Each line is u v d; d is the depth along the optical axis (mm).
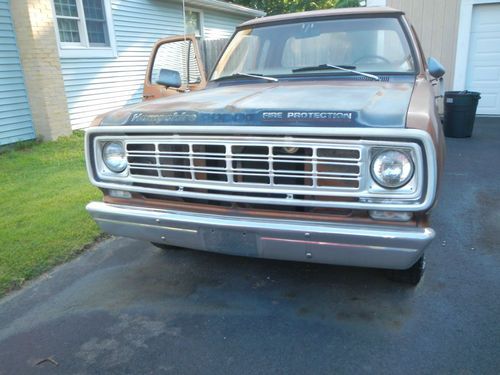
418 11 10719
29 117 9039
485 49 10617
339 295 3082
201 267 3598
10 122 8680
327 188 2342
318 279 3303
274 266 3541
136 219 2865
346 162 2264
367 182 2271
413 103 2426
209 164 2646
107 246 4102
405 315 2820
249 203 2555
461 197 5047
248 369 2396
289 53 3824
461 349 2477
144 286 3348
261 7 26719
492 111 10953
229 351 2553
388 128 2158
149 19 12398
